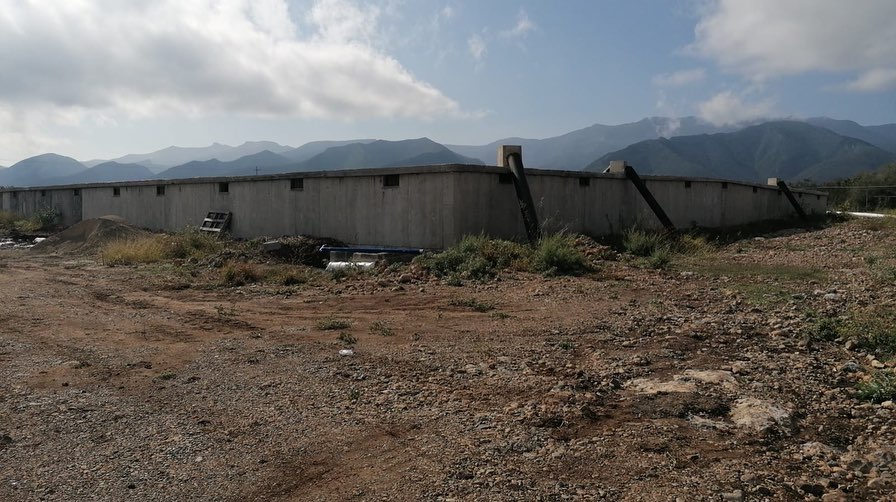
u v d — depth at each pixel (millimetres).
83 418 4465
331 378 5379
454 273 11320
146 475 3582
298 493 3365
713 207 23672
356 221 15883
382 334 7121
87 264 15000
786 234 21859
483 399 4789
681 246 16375
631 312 8180
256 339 6934
